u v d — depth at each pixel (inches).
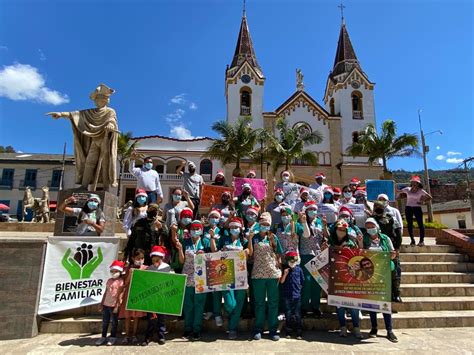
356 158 1317.7
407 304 255.0
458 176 1640.0
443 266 312.2
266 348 193.9
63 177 1439.5
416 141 1000.2
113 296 204.2
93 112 322.0
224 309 240.4
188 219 232.4
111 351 187.8
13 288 211.6
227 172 1286.9
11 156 1499.8
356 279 219.9
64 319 225.3
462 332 225.1
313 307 240.7
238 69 1390.3
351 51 1517.0
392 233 254.5
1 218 1060.5
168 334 220.8
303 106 1373.0
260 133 1087.0
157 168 1336.1
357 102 1424.7
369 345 199.8
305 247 245.0
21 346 194.2
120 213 738.2
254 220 243.1
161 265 216.1
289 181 340.8
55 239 227.9
